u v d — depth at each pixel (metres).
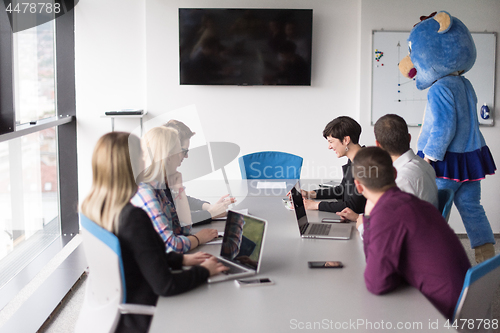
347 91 4.59
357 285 1.64
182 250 1.92
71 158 4.58
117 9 4.46
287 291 1.58
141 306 1.56
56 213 4.52
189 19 4.40
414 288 1.62
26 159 3.74
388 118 2.37
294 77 4.50
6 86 3.12
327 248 2.04
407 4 4.40
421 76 3.59
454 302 1.57
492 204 4.65
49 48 4.30
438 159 3.39
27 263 3.74
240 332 1.30
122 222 1.56
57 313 2.93
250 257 1.76
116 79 4.54
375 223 1.62
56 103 4.52
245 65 4.47
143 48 4.51
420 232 1.57
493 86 4.48
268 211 2.67
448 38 3.41
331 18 4.50
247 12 4.41
